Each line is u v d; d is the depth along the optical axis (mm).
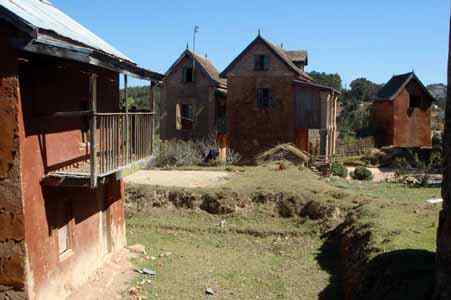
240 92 36188
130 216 20547
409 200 20141
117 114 10961
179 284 12758
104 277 12609
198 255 15758
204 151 32031
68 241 11242
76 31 11922
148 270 13562
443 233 7461
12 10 8016
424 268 9648
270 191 21234
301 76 35531
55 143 10398
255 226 19391
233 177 25125
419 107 46688
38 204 9516
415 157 36625
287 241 17812
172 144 32219
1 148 8734
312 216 19703
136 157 12578
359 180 29234
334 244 16781
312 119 34875
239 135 36406
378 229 13812
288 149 31688
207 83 38125
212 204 20906
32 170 9273
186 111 39406
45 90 9898
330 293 12305
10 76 8578
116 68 10695
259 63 35750
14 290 8945
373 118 49969
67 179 9672
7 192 8812
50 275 10016
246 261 15297
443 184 7582
